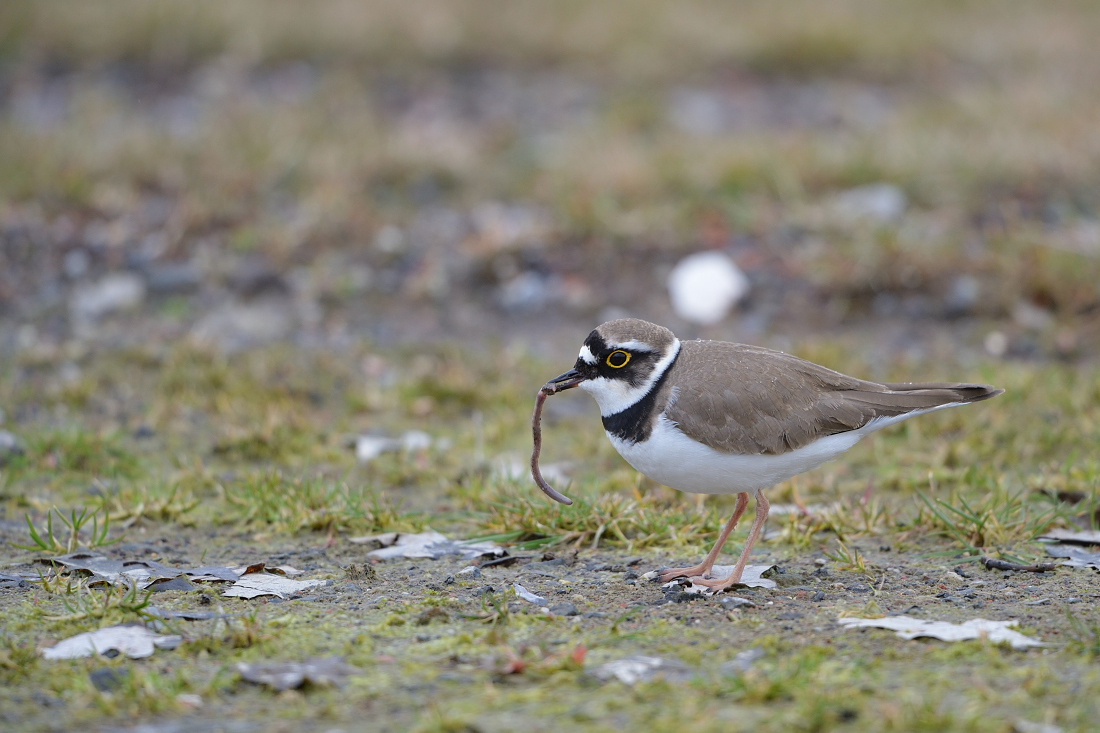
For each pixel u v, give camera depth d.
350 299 14.84
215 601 7.53
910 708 5.58
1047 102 19.11
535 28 24.58
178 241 15.55
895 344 13.51
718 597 7.53
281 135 18.31
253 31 23.64
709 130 20.14
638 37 24.45
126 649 6.61
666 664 6.32
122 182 16.88
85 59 23.02
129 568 8.18
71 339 13.96
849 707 5.68
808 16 25.33
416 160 17.92
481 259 15.25
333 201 16.31
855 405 7.85
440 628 7.00
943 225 15.52
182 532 9.20
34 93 21.47
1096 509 9.02
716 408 7.62
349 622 7.13
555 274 15.13
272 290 14.99
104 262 15.34
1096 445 10.36
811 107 21.88
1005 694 5.86
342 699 5.98
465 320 14.50
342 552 8.70
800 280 14.73
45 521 9.40
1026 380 11.78
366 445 11.21
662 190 16.61
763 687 5.86
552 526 8.88
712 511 8.98
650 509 9.12
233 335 14.15
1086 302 13.72
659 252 15.39
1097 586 7.64
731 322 14.15
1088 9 26.48
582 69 23.75
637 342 7.81
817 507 9.43
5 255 15.36
